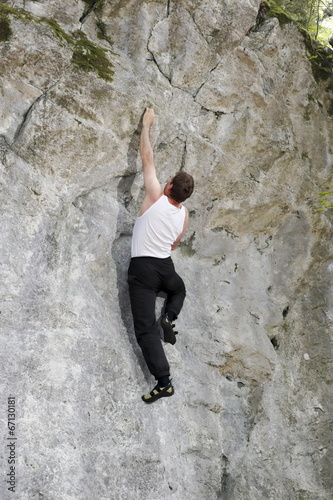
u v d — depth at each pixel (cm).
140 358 446
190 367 485
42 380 388
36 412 379
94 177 441
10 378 377
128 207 471
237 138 502
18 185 407
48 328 399
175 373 470
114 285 452
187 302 501
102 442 402
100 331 422
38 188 414
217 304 516
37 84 413
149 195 427
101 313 432
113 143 439
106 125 434
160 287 440
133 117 443
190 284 508
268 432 520
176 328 487
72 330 408
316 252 568
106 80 432
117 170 450
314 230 563
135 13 459
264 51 500
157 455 426
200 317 502
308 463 530
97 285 443
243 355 516
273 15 514
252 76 496
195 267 519
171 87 467
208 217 516
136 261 430
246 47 493
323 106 548
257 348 523
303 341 562
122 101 436
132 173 459
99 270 446
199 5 464
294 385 547
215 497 469
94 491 387
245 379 522
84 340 411
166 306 450
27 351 387
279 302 559
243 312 527
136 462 414
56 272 415
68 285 418
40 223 413
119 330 443
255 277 546
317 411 549
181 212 436
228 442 492
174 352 473
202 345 496
